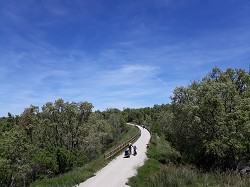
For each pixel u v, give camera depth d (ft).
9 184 162.91
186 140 130.21
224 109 112.68
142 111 536.83
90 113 212.23
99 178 80.33
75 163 161.27
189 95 122.93
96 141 218.38
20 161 160.45
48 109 203.31
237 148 101.04
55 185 69.21
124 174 85.81
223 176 80.89
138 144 172.55
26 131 201.57
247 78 124.16
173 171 80.94
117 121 377.09
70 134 208.95
